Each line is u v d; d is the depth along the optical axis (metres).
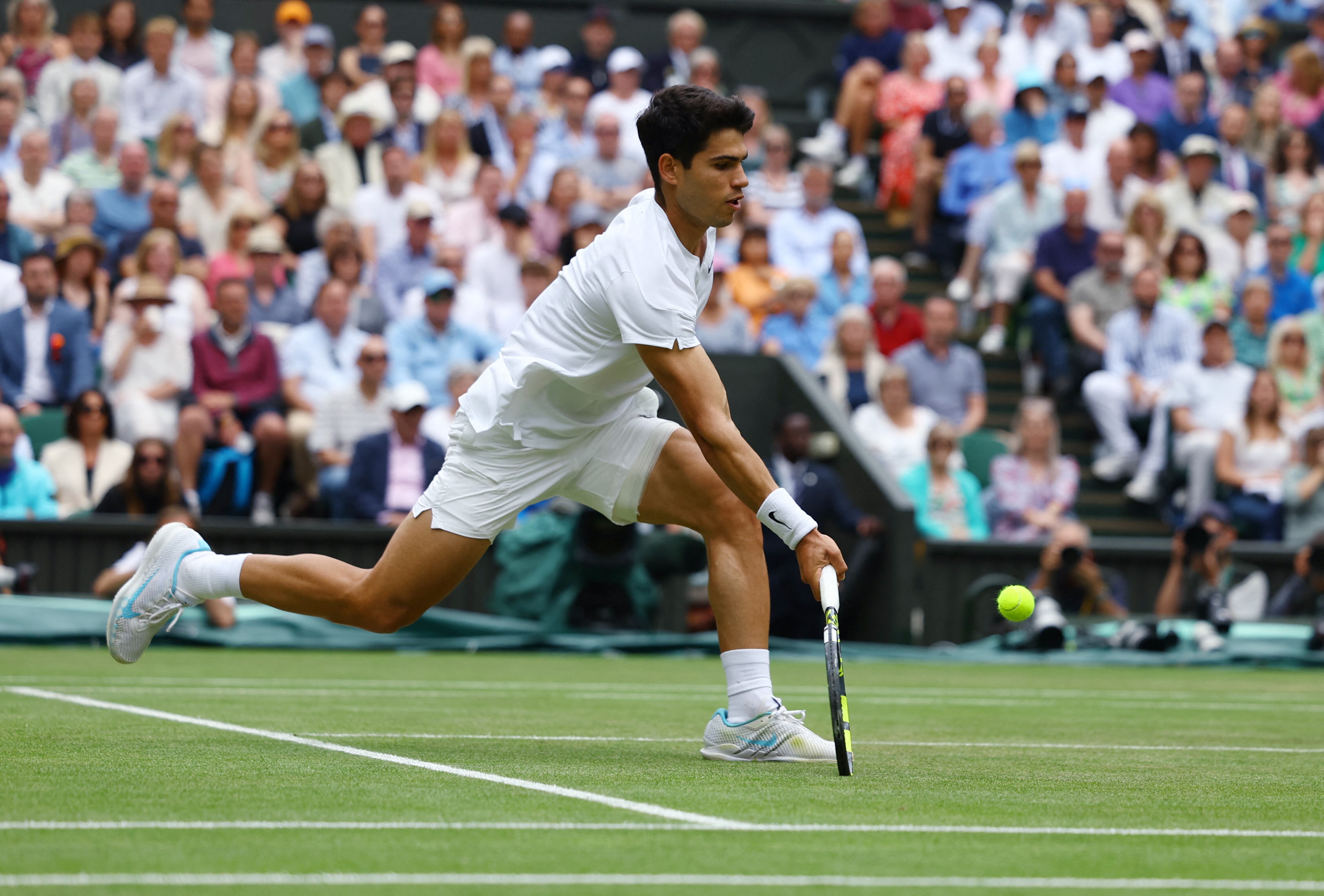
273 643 15.91
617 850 4.56
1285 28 30.14
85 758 6.61
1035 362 22.84
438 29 25.16
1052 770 7.01
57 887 3.90
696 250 6.91
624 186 23.50
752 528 7.17
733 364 19.72
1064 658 16.70
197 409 17.56
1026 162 23.39
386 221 21.56
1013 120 25.36
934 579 18.34
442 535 7.04
